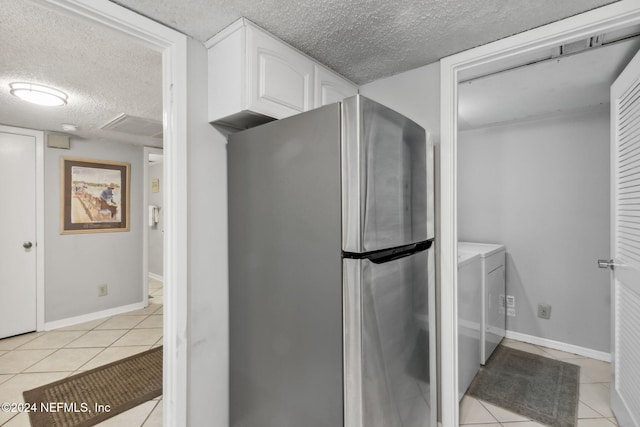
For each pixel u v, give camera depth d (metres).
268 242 1.35
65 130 3.23
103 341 3.02
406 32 1.43
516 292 2.97
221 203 1.55
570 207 2.72
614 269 1.76
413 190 1.41
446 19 1.33
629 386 1.62
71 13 1.14
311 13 1.28
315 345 1.17
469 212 3.21
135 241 3.94
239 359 1.50
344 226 1.09
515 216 2.96
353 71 1.82
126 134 3.41
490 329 2.61
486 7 1.25
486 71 1.93
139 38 1.30
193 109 1.44
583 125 2.65
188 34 1.42
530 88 2.20
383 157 1.18
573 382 2.28
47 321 3.30
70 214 3.45
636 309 1.54
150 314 3.78
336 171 1.10
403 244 1.31
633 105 1.52
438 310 1.72
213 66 1.46
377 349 1.14
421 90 1.77
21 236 3.16
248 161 1.43
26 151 3.17
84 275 3.54
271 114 1.41
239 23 1.31
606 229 2.57
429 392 1.56
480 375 2.38
